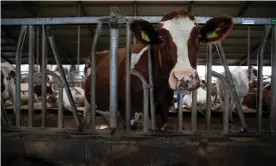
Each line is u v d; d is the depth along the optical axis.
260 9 7.04
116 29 2.25
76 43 10.29
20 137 2.26
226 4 6.73
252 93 6.19
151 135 2.17
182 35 2.37
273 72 2.33
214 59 12.48
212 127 5.55
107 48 10.89
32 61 2.39
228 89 2.34
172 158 2.14
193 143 2.14
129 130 2.27
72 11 7.41
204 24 2.44
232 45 9.95
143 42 2.46
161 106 2.95
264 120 6.16
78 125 2.39
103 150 2.18
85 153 2.20
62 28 8.34
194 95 2.30
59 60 2.41
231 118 5.70
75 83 7.50
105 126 5.40
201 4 6.77
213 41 2.39
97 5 6.92
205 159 2.15
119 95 3.02
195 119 2.31
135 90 2.85
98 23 2.25
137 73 2.33
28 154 2.26
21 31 2.37
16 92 2.43
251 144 2.16
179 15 2.43
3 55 12.19
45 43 2.38
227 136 2.16
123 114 3.04
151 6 6.95
